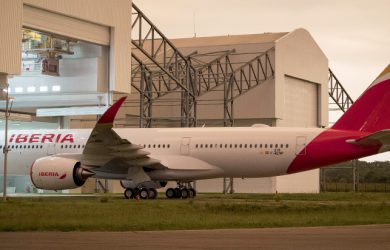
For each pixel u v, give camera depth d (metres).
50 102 108.25
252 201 73.81
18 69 82.75
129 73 100.38
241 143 78.75
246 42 134.50
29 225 40.88
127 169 78.50
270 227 42.59
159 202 67.69
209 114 136.88
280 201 74.38
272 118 131.75
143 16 106.88
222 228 41.53
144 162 77.19
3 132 88.19
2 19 80.88
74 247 30.45
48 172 73.88
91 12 93.44
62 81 99.44
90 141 73.38
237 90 134.75
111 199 77.25
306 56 143.12
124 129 84.44
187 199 79.94
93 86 97.19
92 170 78.75
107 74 98.12
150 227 41.06
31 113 113.50
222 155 79.25
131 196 80.00
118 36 98.19
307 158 76.56
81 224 41.91
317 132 76.88
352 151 75.25
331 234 37.09
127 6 99.94
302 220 47.31
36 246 30.81
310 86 146.50
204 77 134.50
